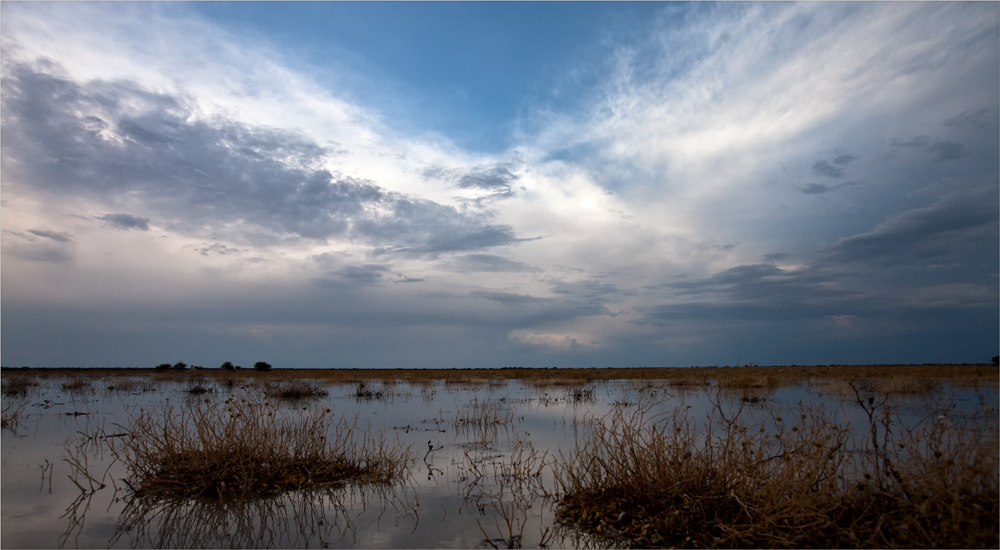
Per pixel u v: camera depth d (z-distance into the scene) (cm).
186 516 586
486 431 1149
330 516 582
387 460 793
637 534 499
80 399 2025
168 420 912
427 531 533
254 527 549
